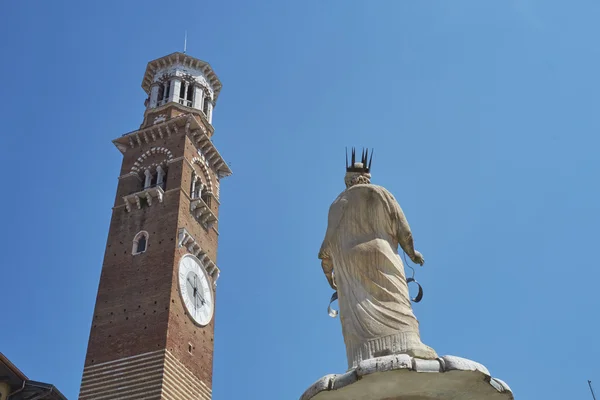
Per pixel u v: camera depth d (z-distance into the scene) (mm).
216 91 90375
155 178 75938
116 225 70938
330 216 11805
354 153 12750
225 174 83375
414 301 11539
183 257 67375
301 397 9781
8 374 41031
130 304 63156
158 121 80500
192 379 61031
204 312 67500
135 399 56094
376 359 9289
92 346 61062
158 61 86750
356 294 10812
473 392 9781
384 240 11266
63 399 42969
